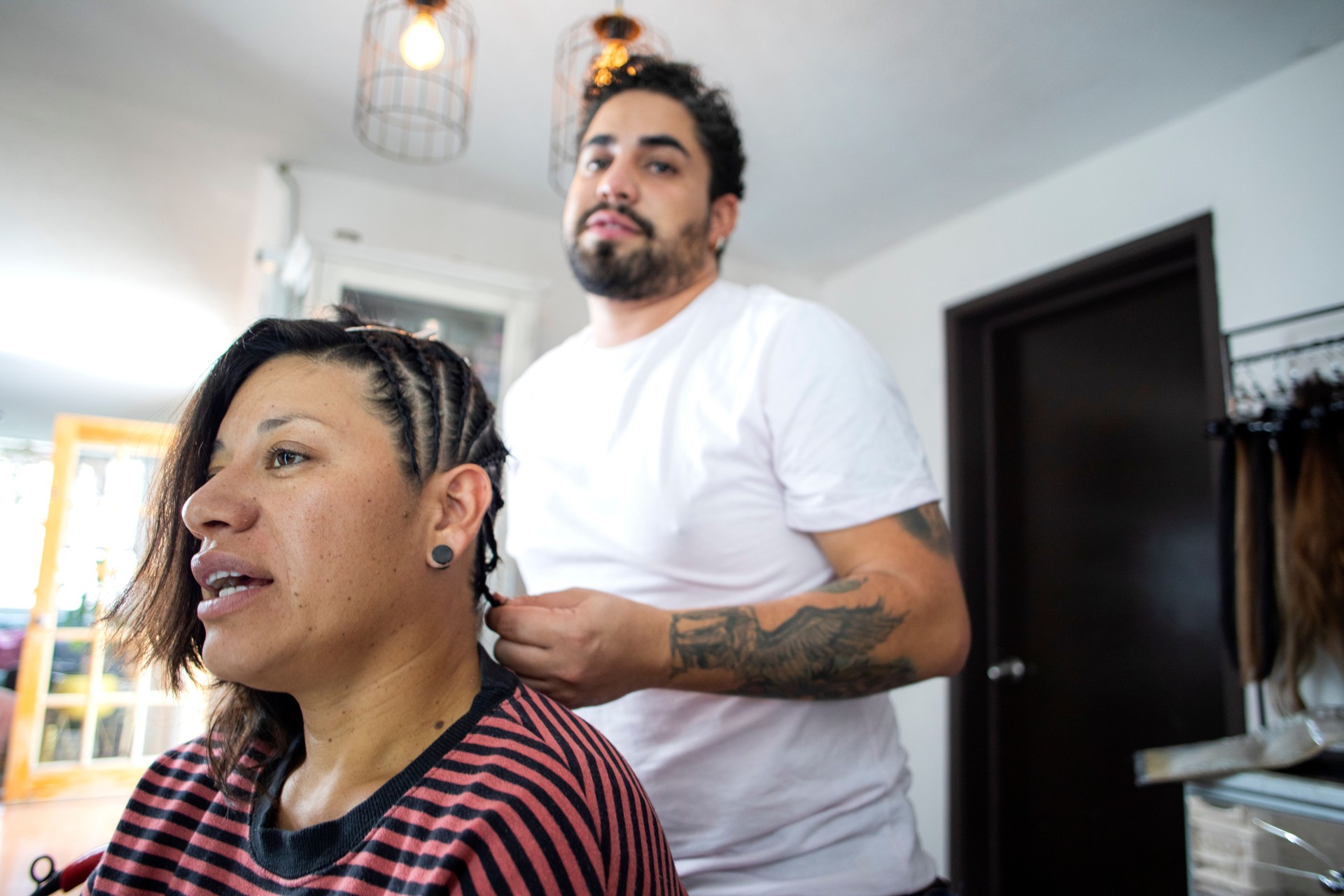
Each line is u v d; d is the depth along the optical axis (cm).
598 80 111
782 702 84
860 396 84
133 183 241
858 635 74
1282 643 156
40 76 221
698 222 102
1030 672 249
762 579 88
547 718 54
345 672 54
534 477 101
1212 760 132
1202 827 131
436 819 48
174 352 244
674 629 72
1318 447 155
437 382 61
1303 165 180
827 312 90
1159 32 176
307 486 53
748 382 88
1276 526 158
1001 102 205
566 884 46
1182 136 206
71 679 307
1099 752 226
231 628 52
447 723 56
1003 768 249
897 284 292
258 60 206
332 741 56
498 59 199
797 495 85
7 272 229
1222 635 165
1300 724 128
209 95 224
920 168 238
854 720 87
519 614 68
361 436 55
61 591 300
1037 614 249
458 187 268
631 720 86
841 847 82
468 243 278
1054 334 252
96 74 218
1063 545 243
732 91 204
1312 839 117
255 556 52
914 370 282
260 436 55
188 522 53
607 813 50
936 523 84
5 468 288
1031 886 238
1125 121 210
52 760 304
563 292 290
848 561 84
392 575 55
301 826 56
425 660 56
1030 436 257
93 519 288
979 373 270
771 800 82
